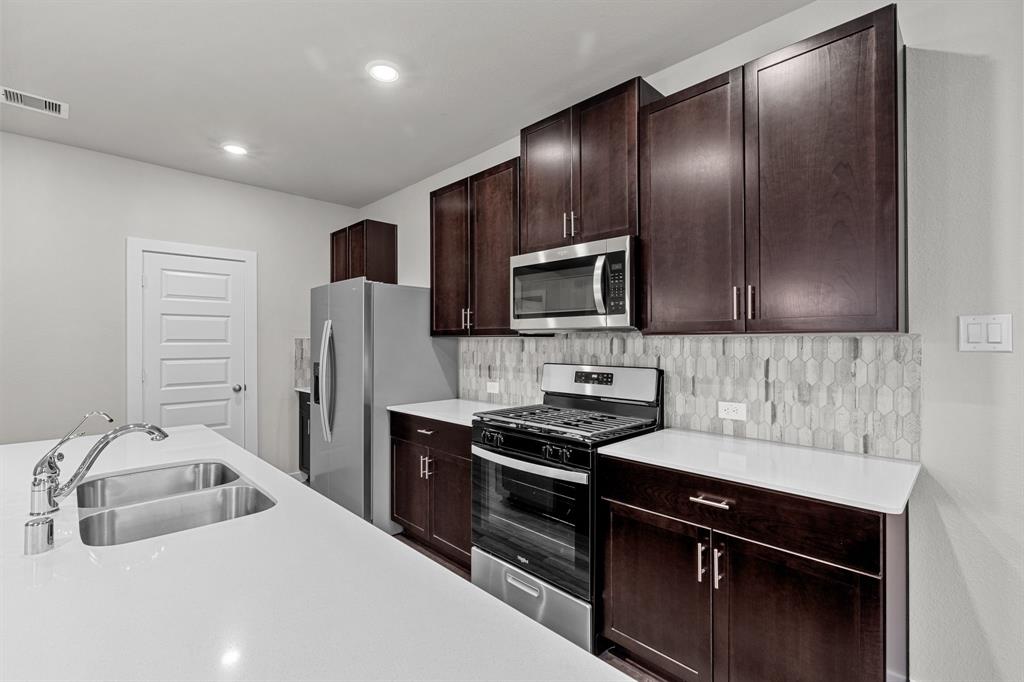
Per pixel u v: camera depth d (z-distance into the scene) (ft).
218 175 12.53
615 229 7.06
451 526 8.87
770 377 6.57
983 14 5.09
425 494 9.50
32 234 10.32
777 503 4.69
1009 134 4.96
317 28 6.70
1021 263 4.89
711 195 6.05
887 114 4.78
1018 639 4.89
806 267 5.27
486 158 10.96
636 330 7.19
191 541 3.49
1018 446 4.91
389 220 14.07
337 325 11.00
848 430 5.93
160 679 2.03
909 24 5.49
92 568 3.06
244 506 4.94
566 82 8.09
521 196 8.59
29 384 10.27
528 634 2.38
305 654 2.20
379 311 10.38
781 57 5.47
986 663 5.04
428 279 12.64
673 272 6.42
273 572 3.02
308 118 9.37
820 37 5.19
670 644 5.49
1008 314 4.95
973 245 5.14
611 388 8.12
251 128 9.81
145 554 3.27
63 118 9.36
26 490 4.77
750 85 5.72
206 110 9.05
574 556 6.38
